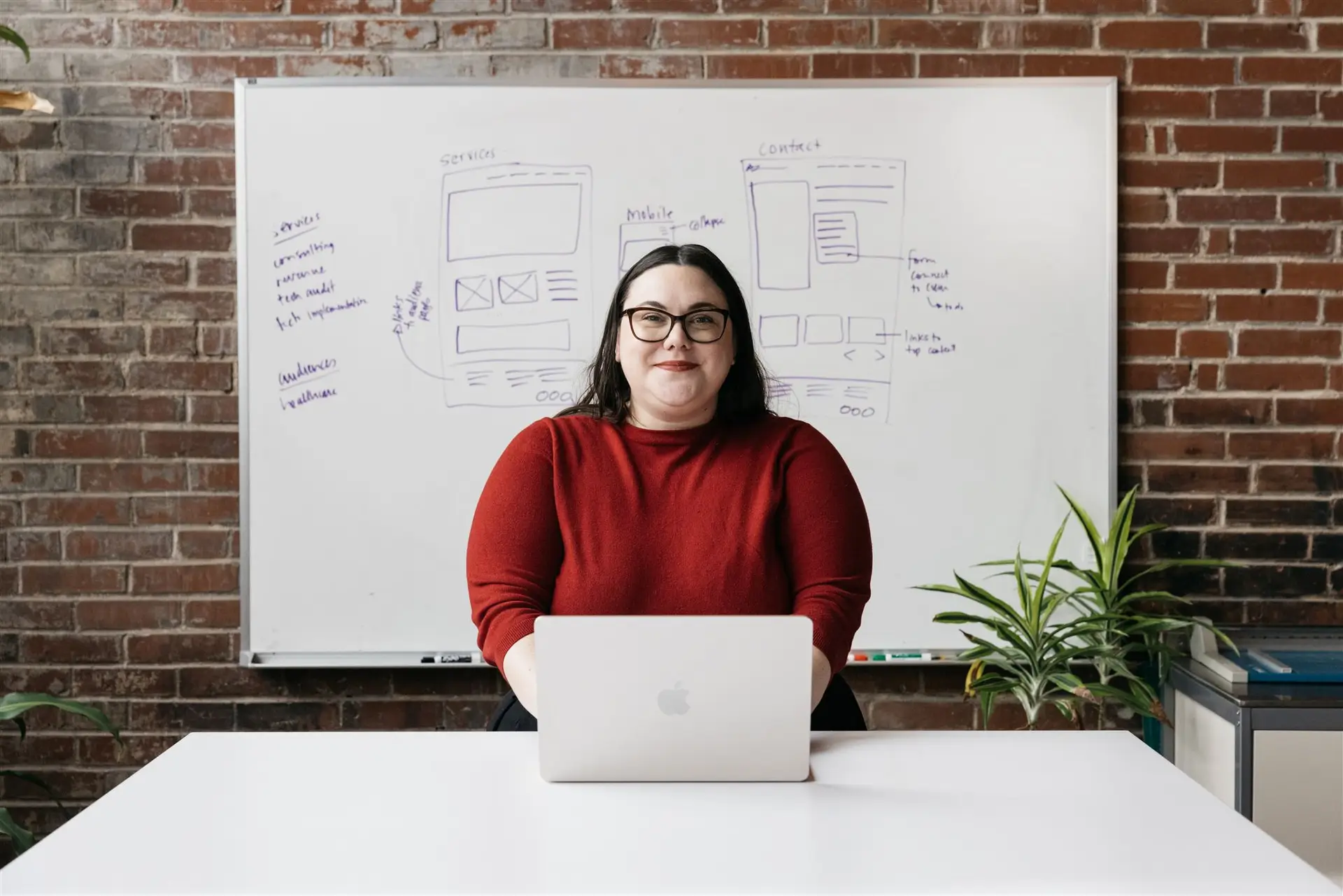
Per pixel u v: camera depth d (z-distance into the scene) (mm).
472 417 2576
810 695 1237
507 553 1566
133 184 2564
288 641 2566
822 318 2580
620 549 1570
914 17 2580
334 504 2564
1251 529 2602
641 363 1595
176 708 2588
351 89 2559
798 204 2576
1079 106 2568
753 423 1687
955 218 2576
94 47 2561
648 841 1062
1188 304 2598
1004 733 1462
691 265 1626
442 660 2566
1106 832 1089
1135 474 2607
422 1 2570
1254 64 2586
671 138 2570
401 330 2568
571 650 1236
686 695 1235
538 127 2568
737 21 2578
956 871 988
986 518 2582
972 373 2580
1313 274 2594
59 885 959
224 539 2588
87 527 2574
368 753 1363
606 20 2574
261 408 2559
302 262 2561
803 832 1085
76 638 2580
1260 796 2145
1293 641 2525
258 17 2568
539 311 2578
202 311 2570
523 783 1243
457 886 956
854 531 1604
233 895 938
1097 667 2377
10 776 2486
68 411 2566
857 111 2570
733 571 1564
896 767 1306
